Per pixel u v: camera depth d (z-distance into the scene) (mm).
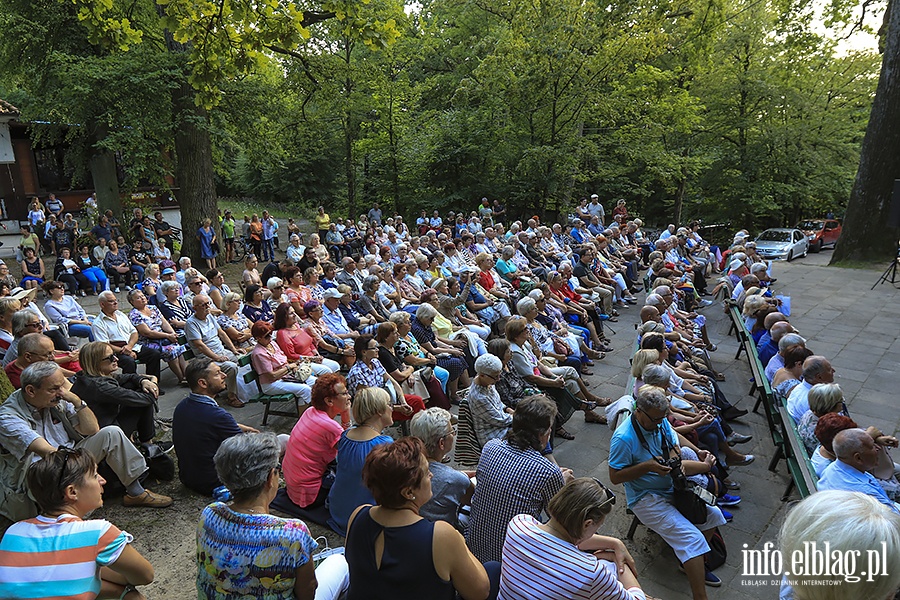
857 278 13578
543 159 20250
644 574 3812
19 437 3484
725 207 26781
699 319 9008
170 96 13898
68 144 19484
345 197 28828
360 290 9320
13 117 17422
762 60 24188
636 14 18734
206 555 2248
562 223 22031
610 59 19188
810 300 11734
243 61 6410
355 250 17406
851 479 3289
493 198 23609
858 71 24766
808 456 4133
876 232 14852
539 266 11727
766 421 6324
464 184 23906
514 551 2453
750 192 24969
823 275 14047
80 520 2334
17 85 19359
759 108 24578
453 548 2053
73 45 15188
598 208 16656
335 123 27672
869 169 14766
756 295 7551
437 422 3369
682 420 4871
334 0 6512
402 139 23734
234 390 6215
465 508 3662
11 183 19438
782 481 5039
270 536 2205
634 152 21203
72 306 7547
